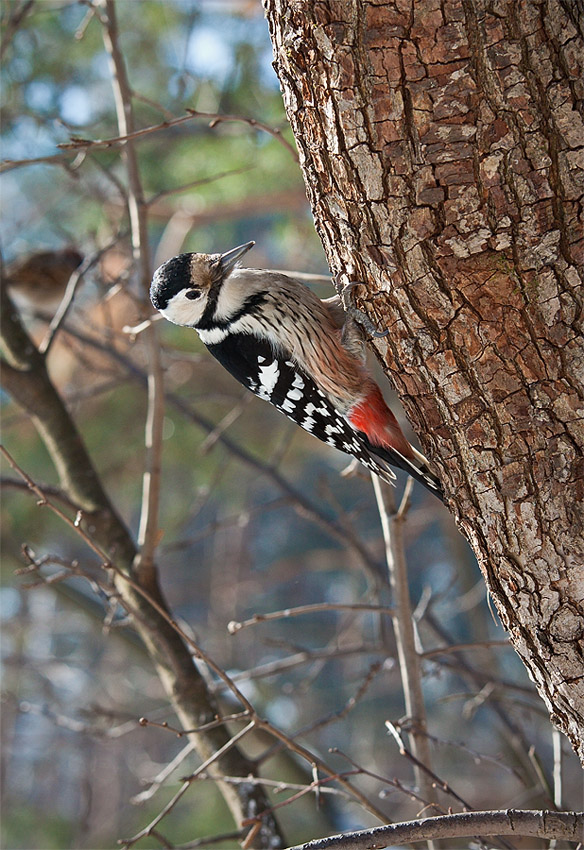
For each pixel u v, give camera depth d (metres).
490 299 5.34
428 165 5.21
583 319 5.25
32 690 22.38
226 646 21.36
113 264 14.11
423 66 5.08
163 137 14.79
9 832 21.48
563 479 5.47
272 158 13.64
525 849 9.58
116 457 17.94
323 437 8.47
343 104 5.27
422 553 29.95
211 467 18.00
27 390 10.40
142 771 22.56
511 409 5.49
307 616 29.81
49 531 18.78
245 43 14.22
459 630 23.92
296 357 8.05
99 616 16.33
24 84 14.59
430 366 5.64
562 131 5.05
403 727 7.88
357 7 5.09
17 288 14.91
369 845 5.44
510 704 11.19
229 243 19.73
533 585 5.71
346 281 5.93
